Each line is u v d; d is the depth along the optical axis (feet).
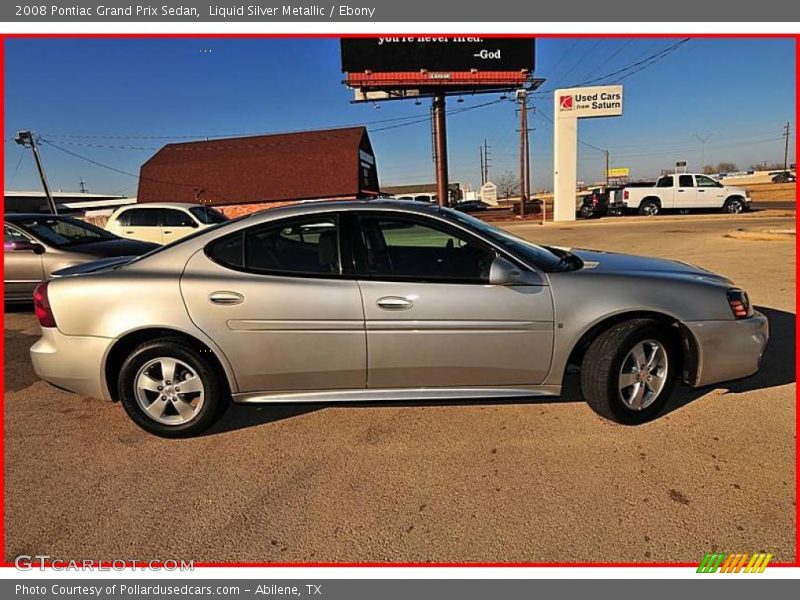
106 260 11.96
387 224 10.36
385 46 85.97
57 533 7.73
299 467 9.27
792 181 186.09
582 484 8.43
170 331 10.03
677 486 8.29
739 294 10.60
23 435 10.73
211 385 10.15
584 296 9.87
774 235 38.65
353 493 8.45
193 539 7.54
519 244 11.03
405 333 9.83
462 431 10.36
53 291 10.11
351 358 9.96
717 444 9.49
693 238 42.22
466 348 9.89
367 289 9.81
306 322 9.82
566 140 77.66
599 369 9.98
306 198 110.73
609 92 76.38
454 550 7.18
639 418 10.29
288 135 124.16
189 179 116.47
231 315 9.80
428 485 8.59
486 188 250.57
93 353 9.96
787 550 6.96
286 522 7.82
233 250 10.15
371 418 11.07
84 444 10.32
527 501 8.07
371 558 7.11
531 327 9.85
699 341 10.11
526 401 10.61
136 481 8.98
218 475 9.11
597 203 86.58
